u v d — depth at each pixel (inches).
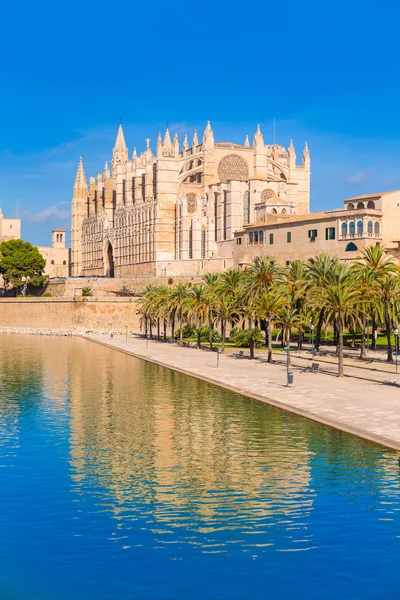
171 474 1662.2
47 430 2142.0
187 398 2716.5
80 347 5383.9
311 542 1262.3
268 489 1540.4
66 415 2386.8
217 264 7003.0
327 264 4111.7
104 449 1899.6
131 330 7140.8
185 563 1186.6
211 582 1123.3
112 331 6638.8
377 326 4800.7
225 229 7652.6
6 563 1188.5
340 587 1104.8
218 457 1804.9
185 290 5378.9
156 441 1993.1
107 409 2497.5
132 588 1105.4
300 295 4183.1
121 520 1368.1
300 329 4421.8
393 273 4665.4
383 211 5260.8
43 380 3307.1
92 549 1240.8
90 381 3262.8
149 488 1557.6
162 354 4569.4
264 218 6796.3
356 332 5083.7
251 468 1697.8
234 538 1282.0
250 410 2427.4
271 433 2059.5
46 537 1290.6
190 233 7844.5
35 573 1153.4
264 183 7568.9
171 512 1409.9
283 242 5880.9
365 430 2027.6
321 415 2261.3
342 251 5324.8
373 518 1368.1
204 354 4539.9
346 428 2069.4
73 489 1551.4
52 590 1097.4
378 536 1285.7
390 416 2226.9
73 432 2112.5
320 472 1658.5
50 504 1457.9
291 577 1136.8
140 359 4335.6
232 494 1509.6
